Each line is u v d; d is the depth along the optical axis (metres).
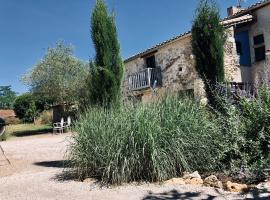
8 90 88.62
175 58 18.28
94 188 5.72
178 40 17.72
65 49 26.03
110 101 7.92
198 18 7.96
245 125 6.26
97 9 8.30
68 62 25.80
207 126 6.41
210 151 6.34
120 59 8.27
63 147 13.38
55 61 25.45
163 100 6.79
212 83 7.60
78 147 6.48
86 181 6.20
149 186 5.60
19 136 23.70
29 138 21.28
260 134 5.81
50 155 11.09
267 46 15.13
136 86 20.38
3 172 8.16
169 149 5.97
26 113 37.97
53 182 6.35
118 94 8.06
